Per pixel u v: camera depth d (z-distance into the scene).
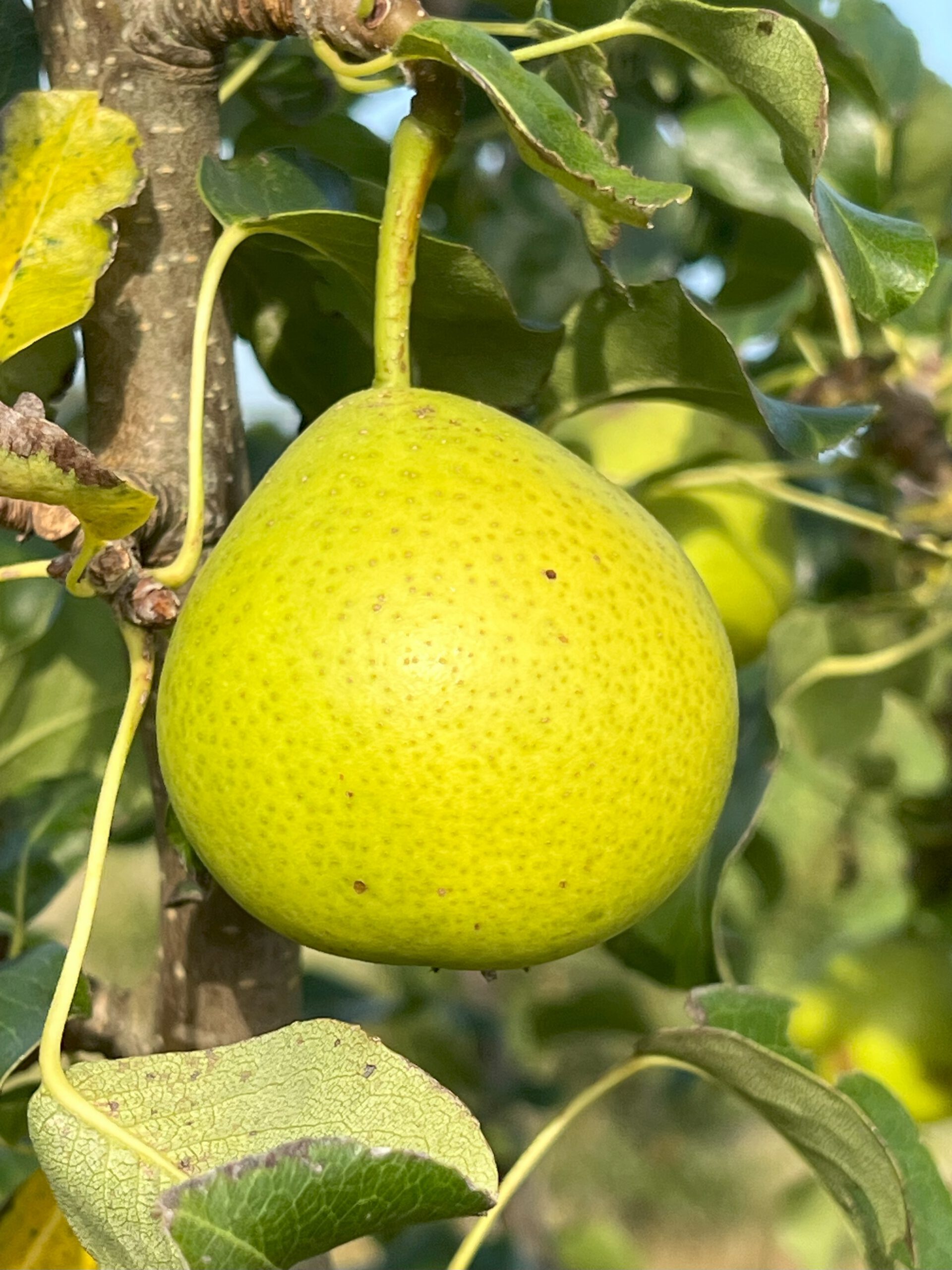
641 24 0.24
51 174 0.25
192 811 0.22
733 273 0.39
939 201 0.39
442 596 0.21
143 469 0.27
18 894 0.35
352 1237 0.20
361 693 0.21
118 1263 0.22
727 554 0.37
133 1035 0.30
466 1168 0.21
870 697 0.43
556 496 0.22
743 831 0.32
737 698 0.24
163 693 0.23
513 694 0.21
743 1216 1.35
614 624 0.22
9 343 0.24
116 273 0.26
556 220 0.48
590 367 0.29
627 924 0.23
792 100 0.23
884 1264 0.28
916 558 0.40
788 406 0.28
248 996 0.29
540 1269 0.56
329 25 0.24
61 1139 0.22
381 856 0.21
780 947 0.57
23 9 0.28
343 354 0.30
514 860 0.21
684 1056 0.28
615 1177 1.07
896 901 0.58
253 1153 0.21
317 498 0.22
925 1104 0.40
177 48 0.26
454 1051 0.60
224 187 0.26
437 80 0.23
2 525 0.24
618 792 0.21
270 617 0.21
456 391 0.28
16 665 0.36
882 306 0.24
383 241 0.23
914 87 0.37
